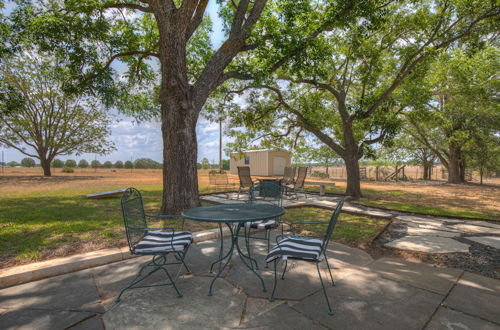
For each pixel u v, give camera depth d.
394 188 14.07
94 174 26.39
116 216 6.04
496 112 14.09
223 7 8.02
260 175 23.88
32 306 2.23
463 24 8.04
